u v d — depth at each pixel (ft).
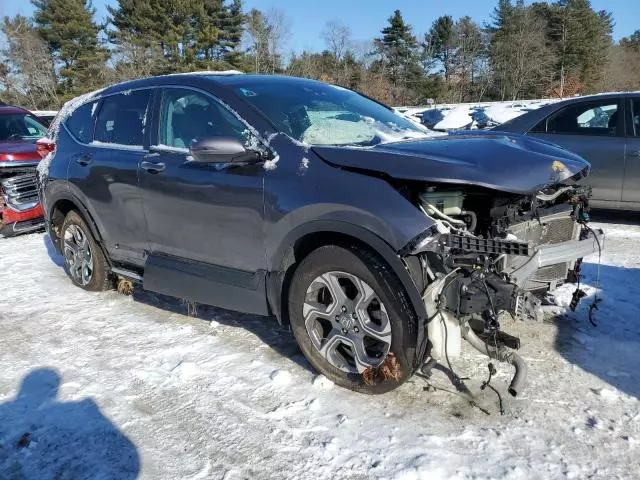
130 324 13.84
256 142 11.06
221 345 12.42
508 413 9.50
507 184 9.07
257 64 163.02
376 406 9.83
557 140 22.24
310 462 8.52
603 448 8.57
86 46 153.38
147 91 13.97
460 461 8.36
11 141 25.76
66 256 16.92
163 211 12.71
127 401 10.36
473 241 8.78
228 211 11.26
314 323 10.54
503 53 179.52
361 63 185.16
